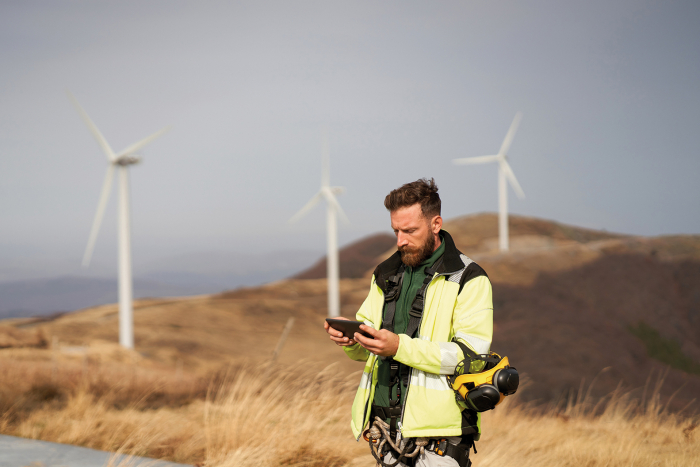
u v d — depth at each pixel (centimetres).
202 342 5434
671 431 595
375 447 216
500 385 190
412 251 208
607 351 5112
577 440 529
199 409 639
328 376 557
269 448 422
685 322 6556
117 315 6956
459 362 192
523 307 6197
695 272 7469
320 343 5800
